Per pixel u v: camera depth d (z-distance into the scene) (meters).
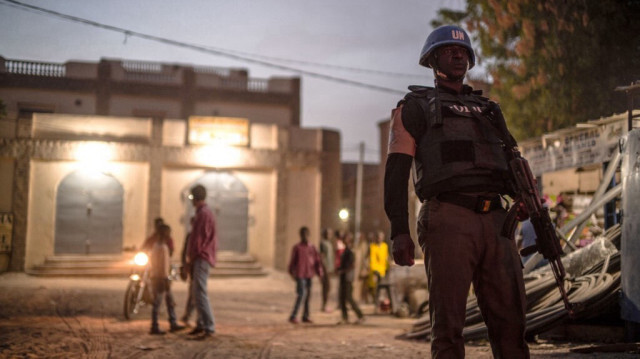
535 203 2.75
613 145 10.54
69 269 23.77
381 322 12.29
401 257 2.70
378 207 35.94
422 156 2.83
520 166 2.77
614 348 5.60
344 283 12.07
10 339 7.24
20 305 12.27
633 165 5.84
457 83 3.02
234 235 26.64
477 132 2.84
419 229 2.83
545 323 6.51
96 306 12.98
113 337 8.13
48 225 24.81
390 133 2.90
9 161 24.47
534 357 5.64
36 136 24.84
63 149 25.06
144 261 11.52
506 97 14.24
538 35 12.95
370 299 17.73
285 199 26.97
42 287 17.81
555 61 12.78
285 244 26.75
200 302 8.49
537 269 8.52
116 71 33.16
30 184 24.67
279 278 25.36
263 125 27.23
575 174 12.57
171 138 26.20
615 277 6.68
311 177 27.70
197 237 8.53
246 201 26.89
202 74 34.75
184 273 9.31
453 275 2.67
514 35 13.73
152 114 33.72
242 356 6.76
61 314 11.17
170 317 9.33
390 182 2.79
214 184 26.64
